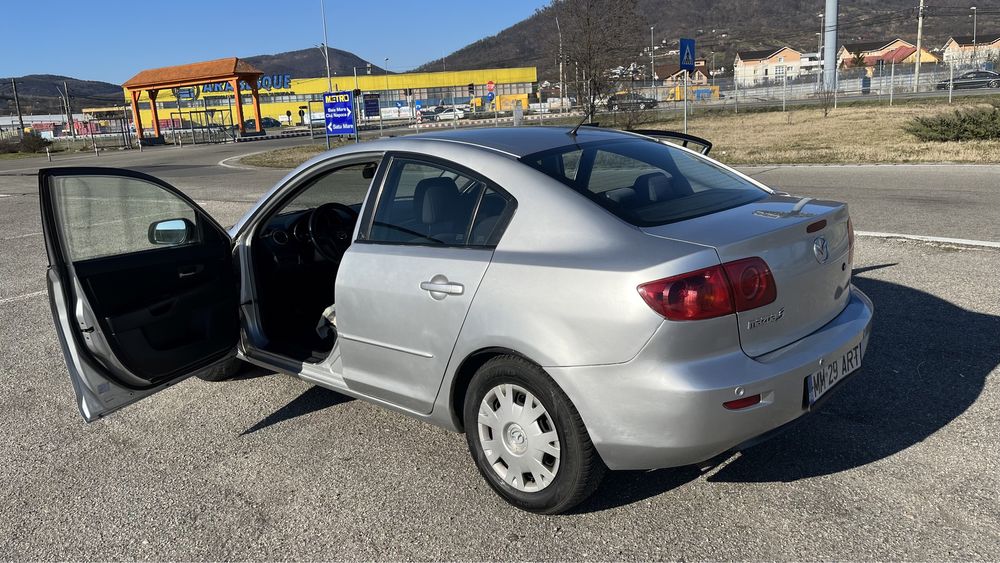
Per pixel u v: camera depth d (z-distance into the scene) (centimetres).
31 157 4603
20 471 362
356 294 335
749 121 3219
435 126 5119
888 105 3616
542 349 266
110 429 406
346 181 490
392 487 325
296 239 457
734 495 301
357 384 350
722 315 250
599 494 308
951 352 432
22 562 286
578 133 361
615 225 273
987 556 253
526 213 288
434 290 301
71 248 328
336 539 289
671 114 4109
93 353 332
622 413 255
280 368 401
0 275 845
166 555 285
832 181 1228
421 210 324
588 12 2434
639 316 247
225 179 2095
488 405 299
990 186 1068
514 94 8956
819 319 292
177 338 367
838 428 350
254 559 279
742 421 254
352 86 8962
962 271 604
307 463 352
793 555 261
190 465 358
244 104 9238
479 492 317
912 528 271
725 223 278
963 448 324
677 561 261
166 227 366
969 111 1902
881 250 700
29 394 466
